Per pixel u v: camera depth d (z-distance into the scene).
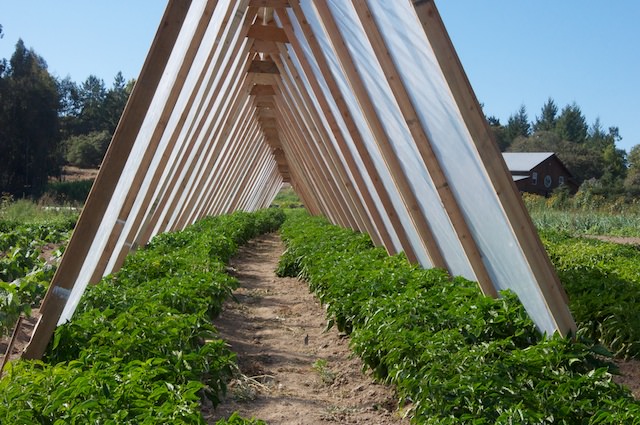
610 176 61.91
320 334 9.56
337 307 8.59
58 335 5.27
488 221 6.04
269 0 11.00
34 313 8.67
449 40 4.97
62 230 18.39
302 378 7.40
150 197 9.44
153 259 9.53
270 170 36.62
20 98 45.69
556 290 5.55
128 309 6.13
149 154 7.64
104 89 106.81
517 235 5.42
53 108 48.31
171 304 7.04
